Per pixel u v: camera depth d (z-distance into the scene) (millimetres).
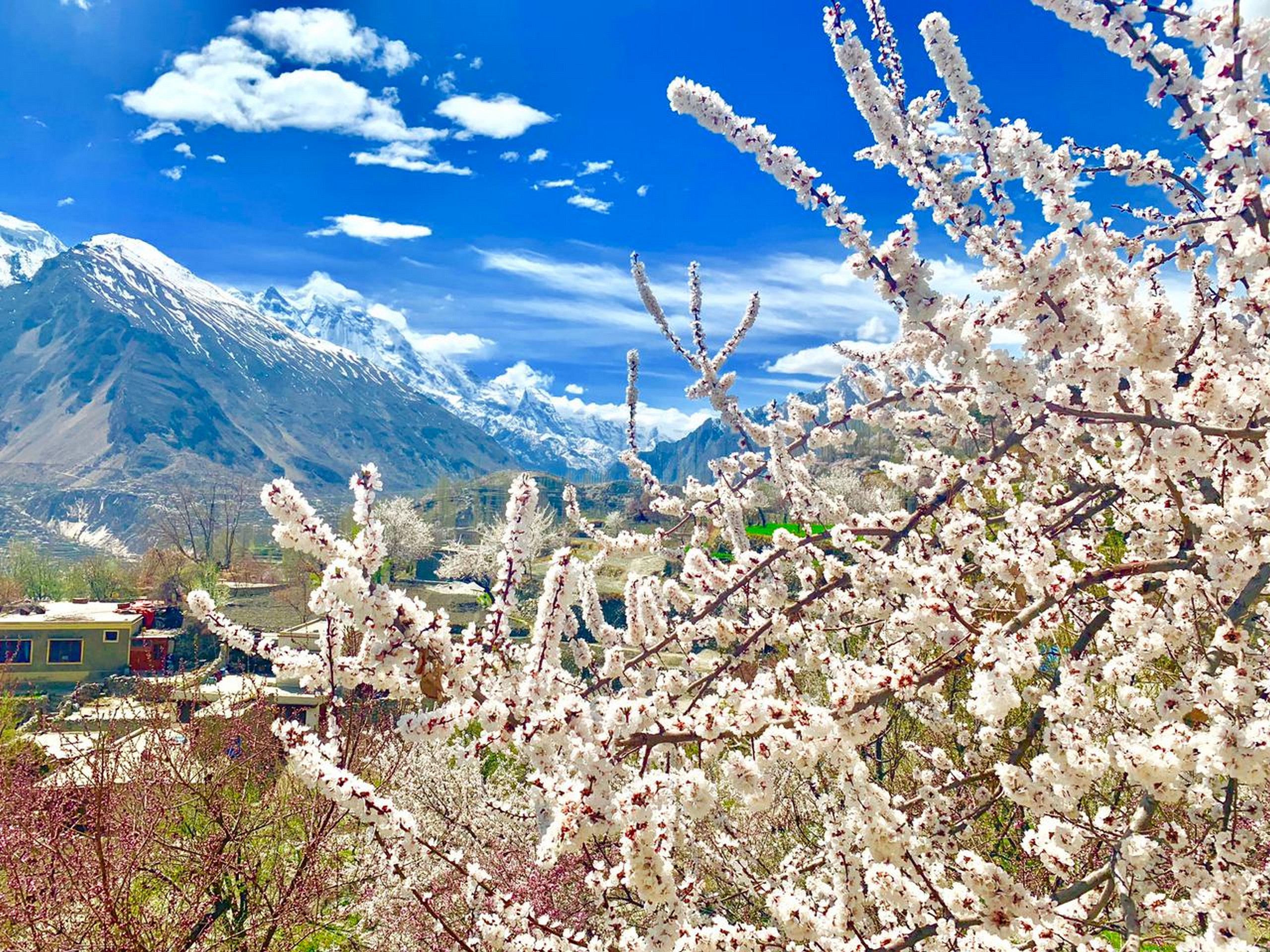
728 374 4824
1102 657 3783
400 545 64500
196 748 9594
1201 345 3619
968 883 3014
